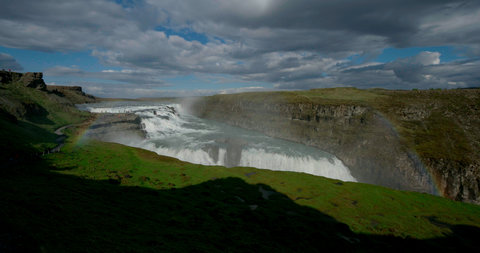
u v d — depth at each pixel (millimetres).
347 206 50656
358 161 110938
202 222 34406
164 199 41688
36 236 17797
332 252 33156
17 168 43406
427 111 137000
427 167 94250
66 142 74500
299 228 38125
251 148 116125
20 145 57219
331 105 143250
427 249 37438
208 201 44438
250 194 51875
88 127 97562
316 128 139250
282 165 107562
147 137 118500
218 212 39875
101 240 20297
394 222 45844
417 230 43469
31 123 85062
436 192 89688
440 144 105250
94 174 49531
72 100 172875
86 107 153500
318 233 37125
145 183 49906
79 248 17734
